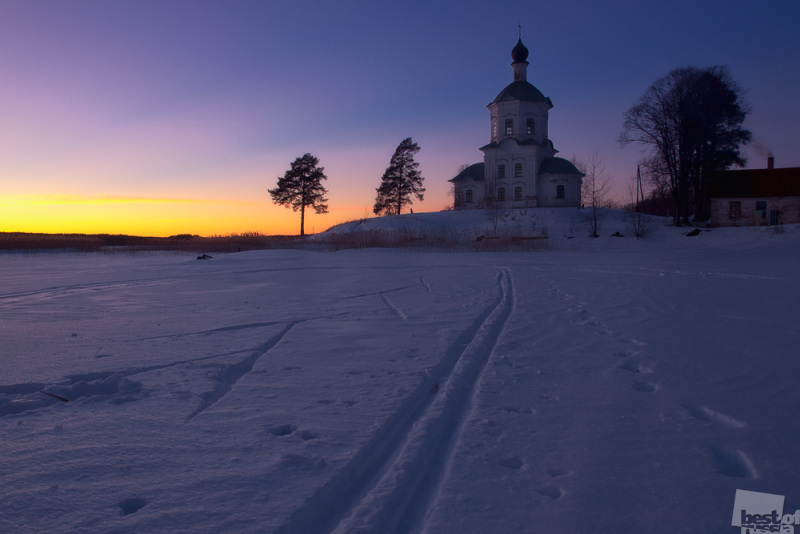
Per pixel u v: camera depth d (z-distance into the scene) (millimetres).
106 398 5059
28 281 17828
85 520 2912
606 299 11555
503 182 60250
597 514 3031
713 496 3236
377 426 4254
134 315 10141
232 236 50312
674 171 46469
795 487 3326
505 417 4535
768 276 16609
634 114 47000
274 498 3119
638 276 16953
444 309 10375
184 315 10078
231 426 4293
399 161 74562
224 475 3426
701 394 5129
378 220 60000
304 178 71750
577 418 4523
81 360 6457
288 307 11039
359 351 6902
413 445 3906
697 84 43969
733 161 49594
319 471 3469
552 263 23844
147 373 5883
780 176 49500
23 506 3064
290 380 5605
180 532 2783
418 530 2898
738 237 39469
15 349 7082
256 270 21844
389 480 3387
